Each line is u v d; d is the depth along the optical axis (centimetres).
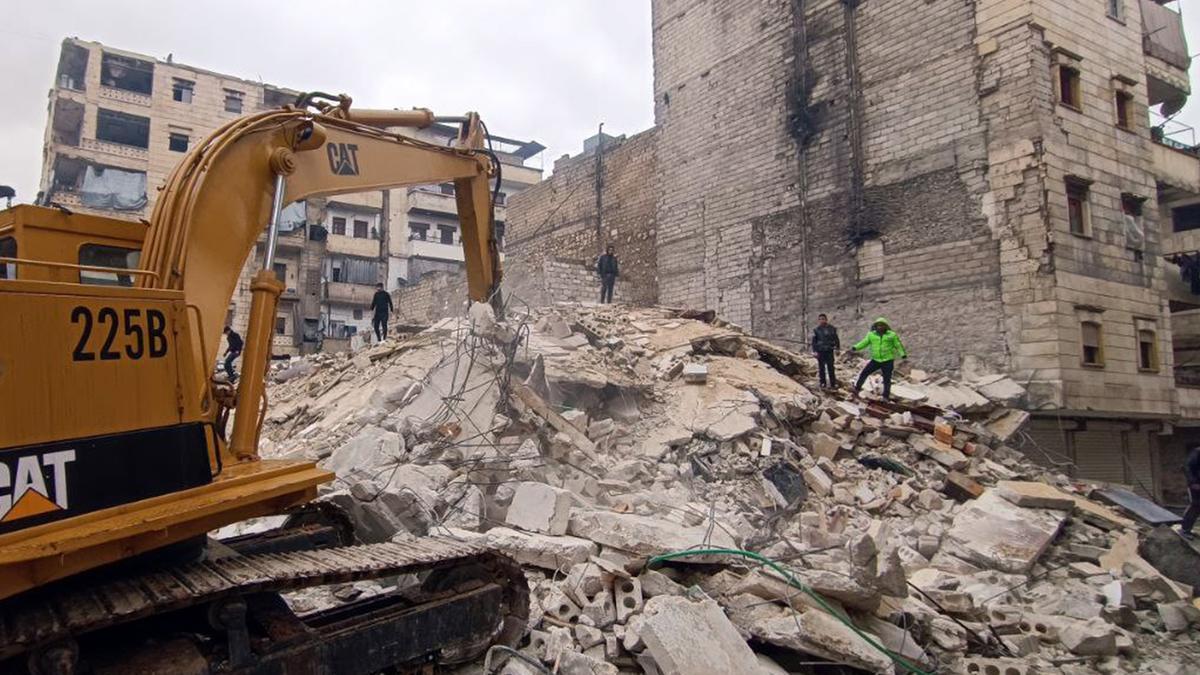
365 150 580
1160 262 1791
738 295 2177
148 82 3481
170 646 341
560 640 463
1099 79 1714
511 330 1043
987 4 1656
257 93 3650
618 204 2784
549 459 878
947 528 874
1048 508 920
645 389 1161
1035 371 1525
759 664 451
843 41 1942
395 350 1298
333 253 3928
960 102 1691
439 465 797
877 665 465
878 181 1838
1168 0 2225
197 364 362
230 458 378
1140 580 741
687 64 2411
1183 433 2214
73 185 3366
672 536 591
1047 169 1549
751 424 1047
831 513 892
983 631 592
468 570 469
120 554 311
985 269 1619
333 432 998
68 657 298
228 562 391
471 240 788
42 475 285
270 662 355
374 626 399
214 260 392
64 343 298
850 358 1719
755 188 2153
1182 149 2156
